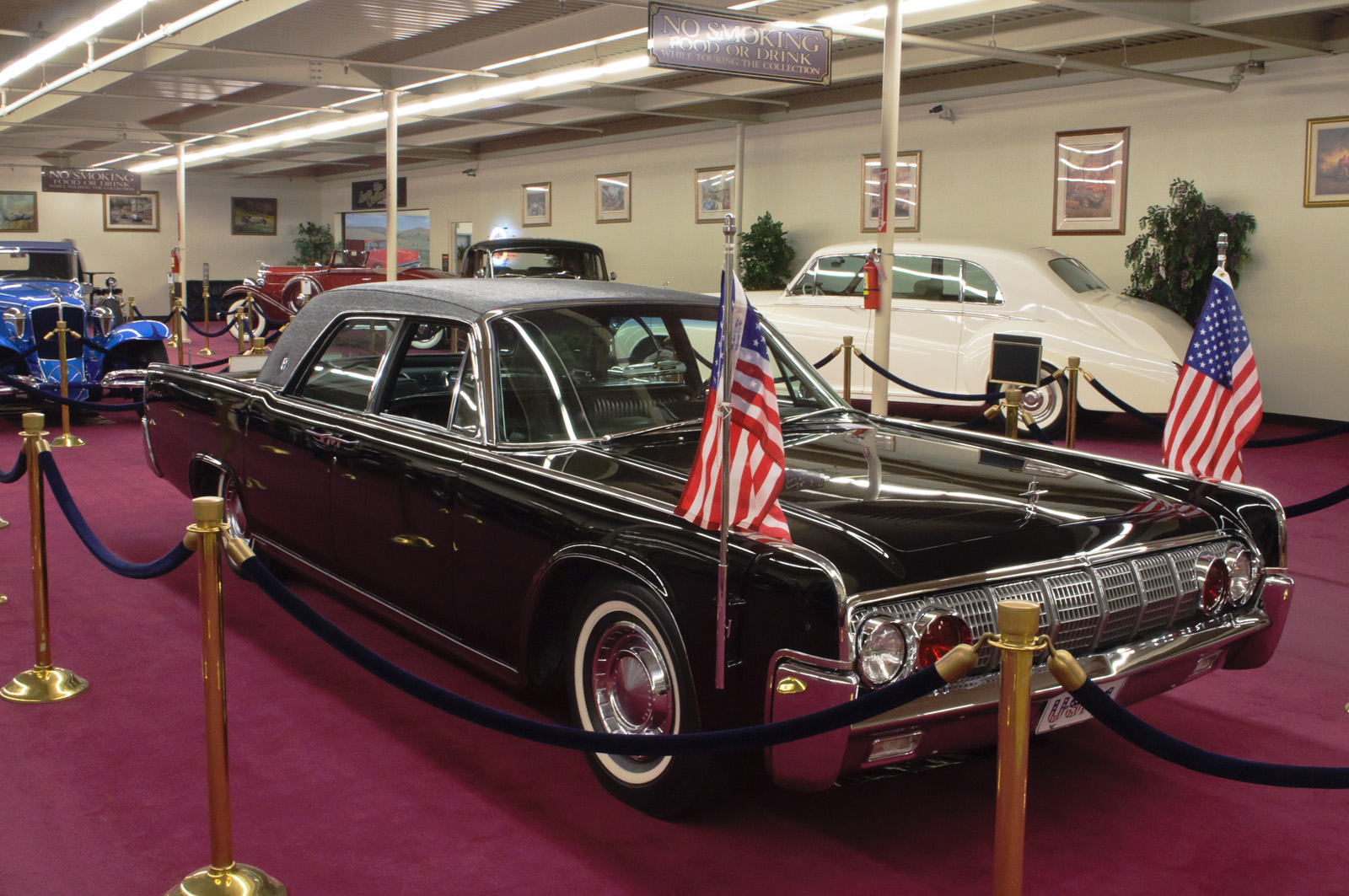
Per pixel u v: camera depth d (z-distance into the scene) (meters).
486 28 11.92
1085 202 12.60
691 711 2.59
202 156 23.84
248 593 4.85
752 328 2.50
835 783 2.46
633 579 2.74
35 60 12.80
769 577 2.41
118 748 3.27
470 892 2.51
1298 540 6.19
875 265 8.02
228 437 4.51
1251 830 2.87
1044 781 3.15
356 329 4.03
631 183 19.03
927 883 2.57
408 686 2.40
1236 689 3.87
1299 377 11.08
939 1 9.16
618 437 3.38
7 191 26.78
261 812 2.89
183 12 12.16
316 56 13.32
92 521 6.25
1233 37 9.91
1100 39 10.92
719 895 2.51
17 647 4.15
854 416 3.93
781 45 7.85
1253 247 11.27
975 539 2.62
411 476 3.44
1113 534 2.83
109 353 9.25
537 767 3.18
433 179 24.77
